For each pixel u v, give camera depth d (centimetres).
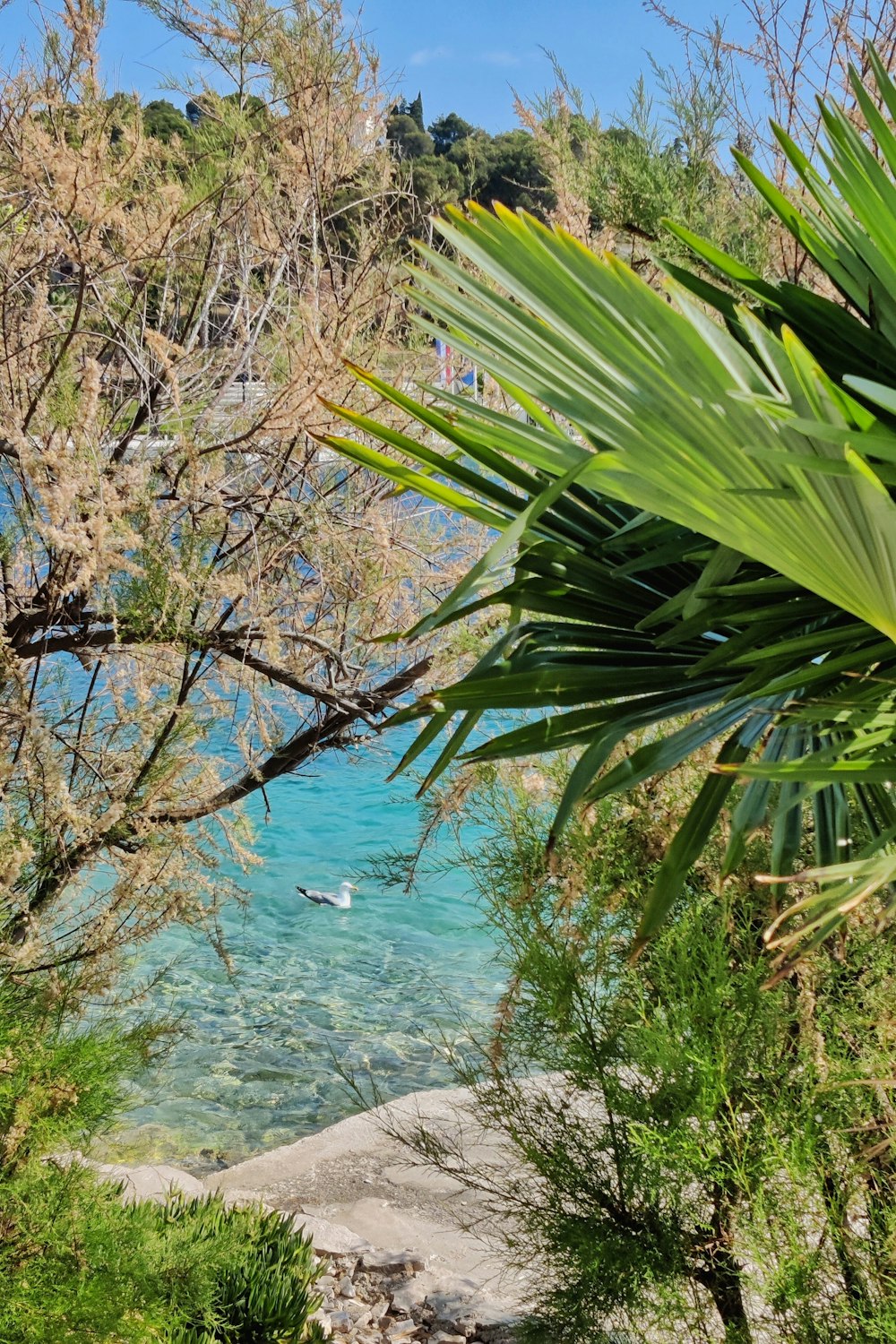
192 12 359
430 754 727
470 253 161
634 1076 348
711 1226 313
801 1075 310
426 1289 458
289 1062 735
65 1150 305
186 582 309
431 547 387
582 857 330
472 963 945
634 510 205
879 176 176
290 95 372
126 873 328
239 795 391
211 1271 321
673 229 199
